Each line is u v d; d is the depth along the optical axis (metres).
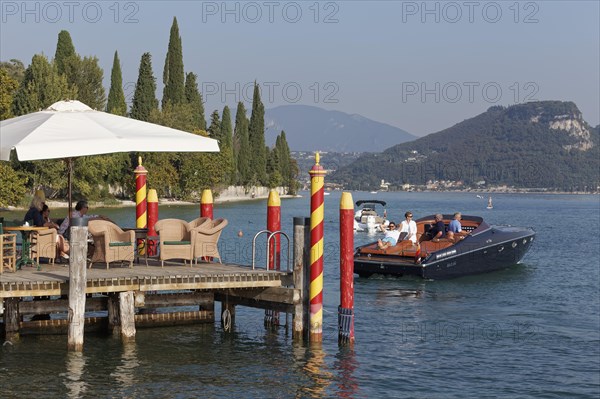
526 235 33.34
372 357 17.11
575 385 15.46
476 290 27.52
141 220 23.86
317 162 17.41
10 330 17.55
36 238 18.09
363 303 24.38
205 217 20.17
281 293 18.05
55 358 16.30
